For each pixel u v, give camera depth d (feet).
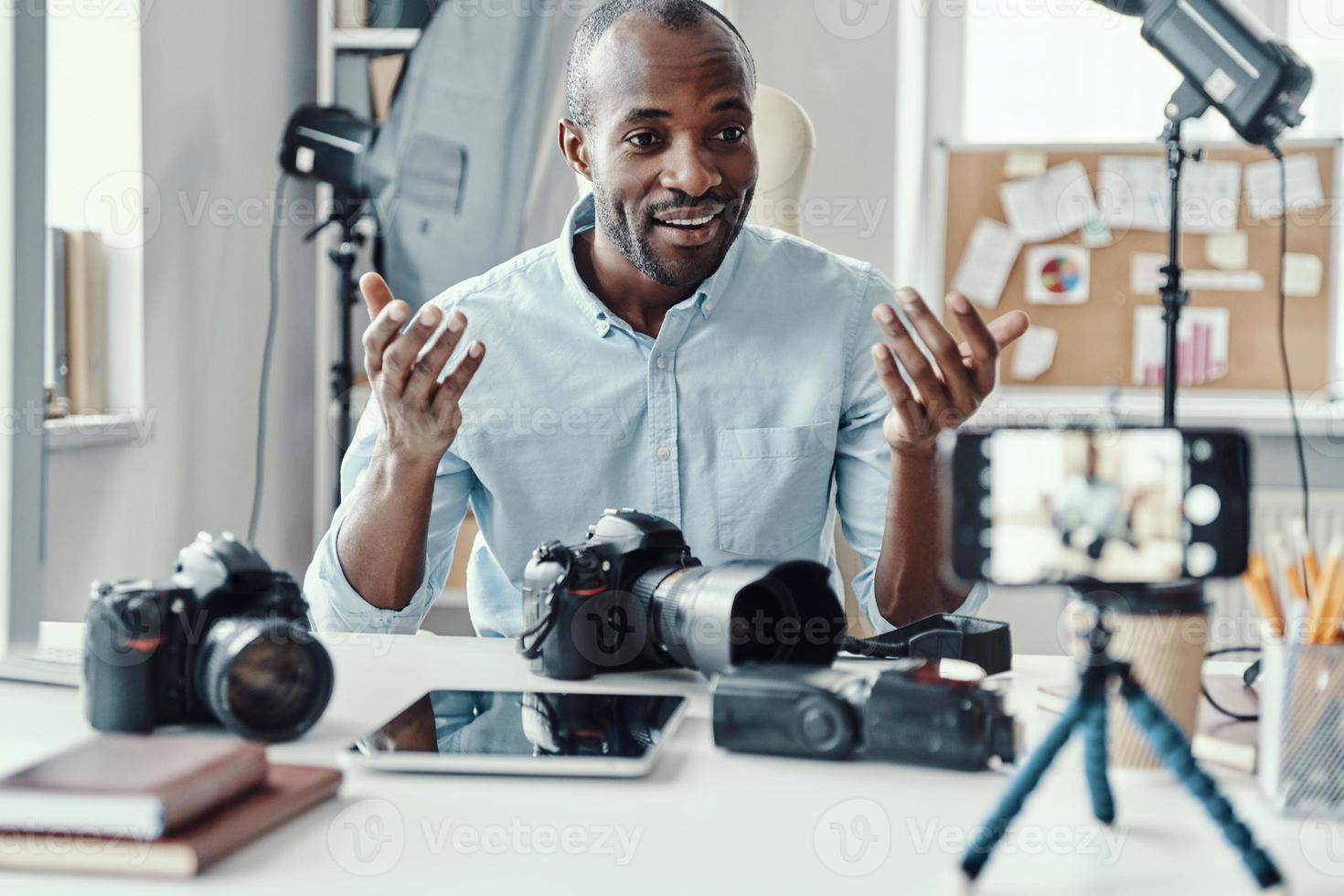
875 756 2.16
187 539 6.45
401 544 3.47
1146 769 2.09
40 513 2.92
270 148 7.40
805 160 5.08
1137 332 8.30
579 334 4.08
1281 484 8.06
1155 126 8.48
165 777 1.74
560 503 4.08
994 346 2.97
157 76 6.08
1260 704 2.35
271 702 2.28
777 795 2.00
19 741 2.32
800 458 4.09
